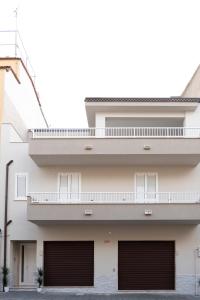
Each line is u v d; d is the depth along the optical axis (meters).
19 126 33.31
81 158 28.94
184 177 30.06
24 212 29.44
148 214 27.41
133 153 28.28
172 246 29.56
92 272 29.31
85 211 27.47
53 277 29.31
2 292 27.86
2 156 29.91
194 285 28.80
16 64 33.22
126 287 29.25
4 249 28.89
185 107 30.64
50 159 29.02
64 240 29.36
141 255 29.52
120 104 30.31
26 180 29.83
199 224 29.33
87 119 32.81
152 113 31.05
